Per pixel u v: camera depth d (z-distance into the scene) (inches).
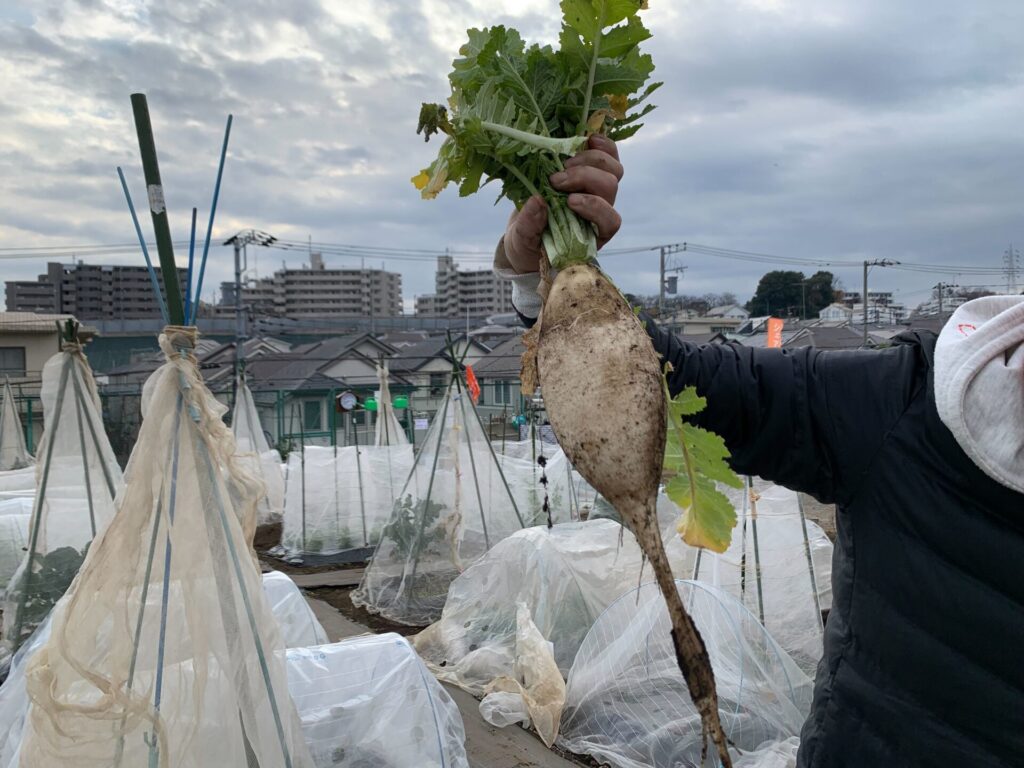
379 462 442.3
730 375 57.1
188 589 90.7
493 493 323.6
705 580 207.9
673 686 171.6
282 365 1137.4
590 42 49.5
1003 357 47.3
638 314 61.1
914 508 50.2
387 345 1238.9
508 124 48.3
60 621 87.7
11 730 104.5
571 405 42.1
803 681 166.2
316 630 150.9
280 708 96.7
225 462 99.7
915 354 54.0
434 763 107.4
